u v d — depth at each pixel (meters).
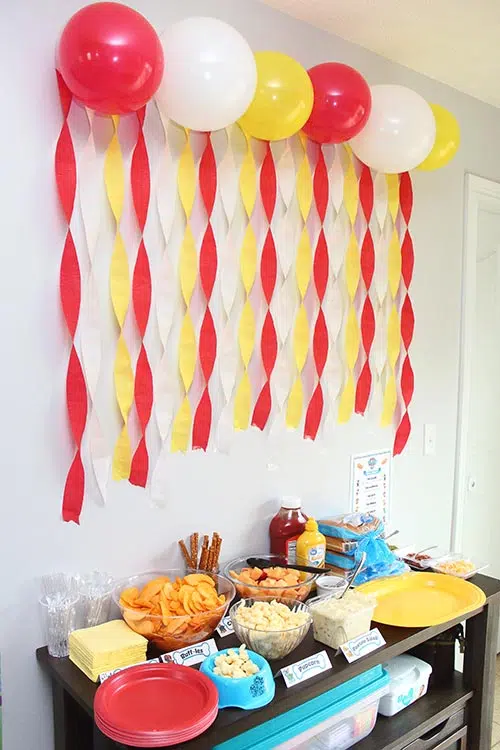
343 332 2.02
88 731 1.48
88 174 1.48
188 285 1.65
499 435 2.86
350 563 1.82
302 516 1.86
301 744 1.43
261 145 1.77
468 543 2.74
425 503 2.38
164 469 1.65
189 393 1.68
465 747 1.84
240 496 1.81
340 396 2.03
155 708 1.19
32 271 1.42
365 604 1.52
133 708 1.19
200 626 1.43
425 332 2.30
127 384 1.57
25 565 1.45
